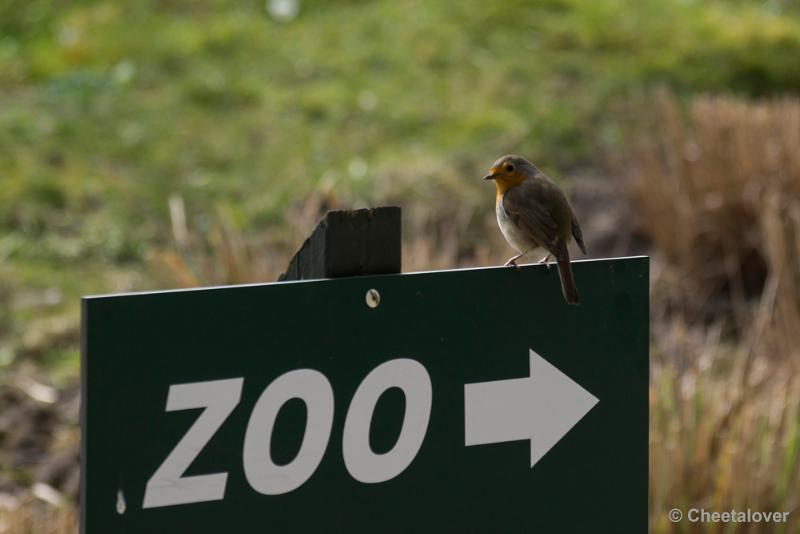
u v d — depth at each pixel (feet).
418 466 14.32
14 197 47.16
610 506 15.46
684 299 44.70
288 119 53.52
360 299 13.85
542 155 52.34
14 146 50.39
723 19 63.46
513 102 55.47
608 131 53.47
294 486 13.64
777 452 27.09
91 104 53.52
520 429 14.83
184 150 51.03
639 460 15.57
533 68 57.72
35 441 35.50
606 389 15.30
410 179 49.55
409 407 14.20
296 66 57.11
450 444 14.48
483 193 49.24
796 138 45.16
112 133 51.83
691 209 45.47
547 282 14.84
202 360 13.05
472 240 46.91
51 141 50.93
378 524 14.14
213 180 49.29
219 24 59.67
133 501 12.83
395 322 14.05
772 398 30.32
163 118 52.95
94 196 47.83
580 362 15.11
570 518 15.23
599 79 57.06
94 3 61.31
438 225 47.42
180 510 13.07
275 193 48.39
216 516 13.26
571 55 58.85
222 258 36.19
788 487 26.86
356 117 53.93
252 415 13.37
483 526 14.74
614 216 48.67
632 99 55.42
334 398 13.78
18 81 55.52
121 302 12.63
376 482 14.10
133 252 45.42
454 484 14.52
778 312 39.50
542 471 15.01
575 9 62.64
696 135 47.42
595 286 15.11
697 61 58.90
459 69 57.67
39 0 61.52
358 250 14.33
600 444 15.34
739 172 45.03
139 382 12.76
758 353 38.27
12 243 45.11
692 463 26.89
